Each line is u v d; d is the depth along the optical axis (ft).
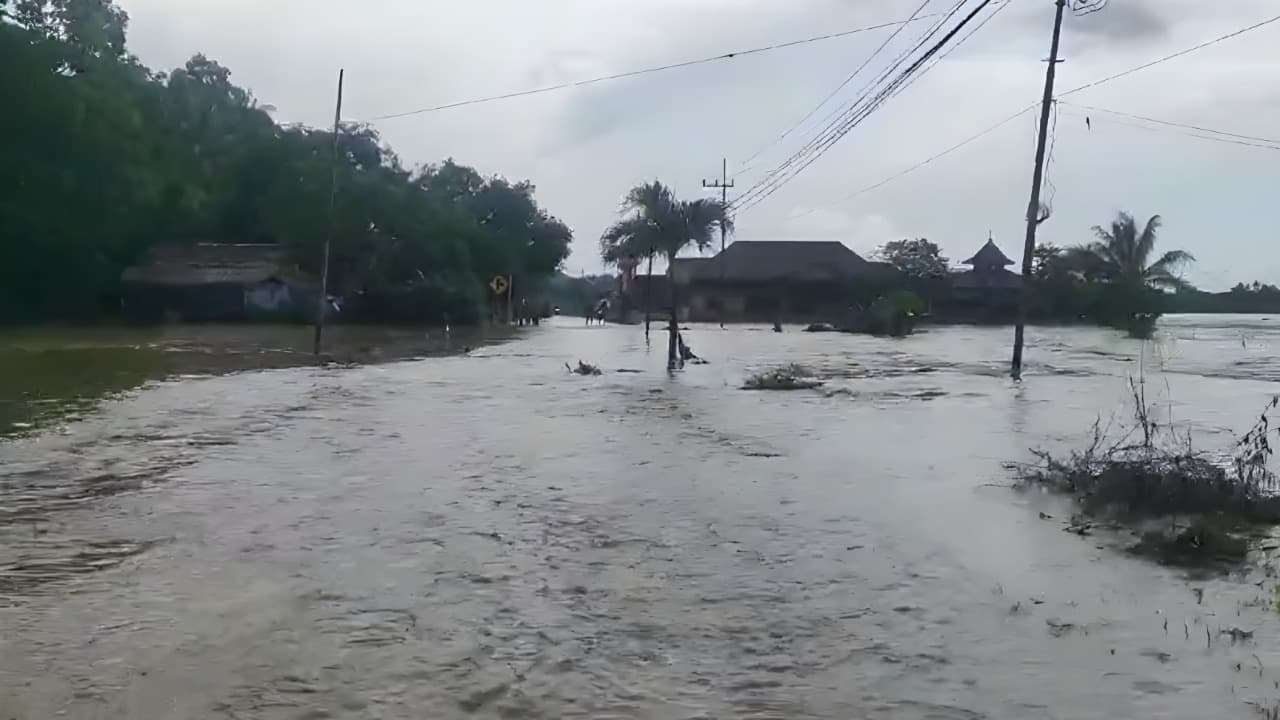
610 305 302.86
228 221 215.92
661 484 36.17
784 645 19.70
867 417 58.39
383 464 39.81
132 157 168.35
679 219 112.57
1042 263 237.25
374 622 20.66
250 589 22.82
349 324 200.75
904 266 280.51
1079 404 67.10
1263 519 30.96
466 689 17.37
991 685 17.78
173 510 30.89
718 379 84.79
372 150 252.83
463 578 23.89
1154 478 32.58
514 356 115.34
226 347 117.08
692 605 22.09
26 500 32.24
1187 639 20.11
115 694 16.94
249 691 17.13
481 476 37.35
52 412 54.80
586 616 21.26
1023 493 34.99
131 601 21.89
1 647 19.06
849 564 25.54
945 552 26.84
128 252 187.01
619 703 16.89
